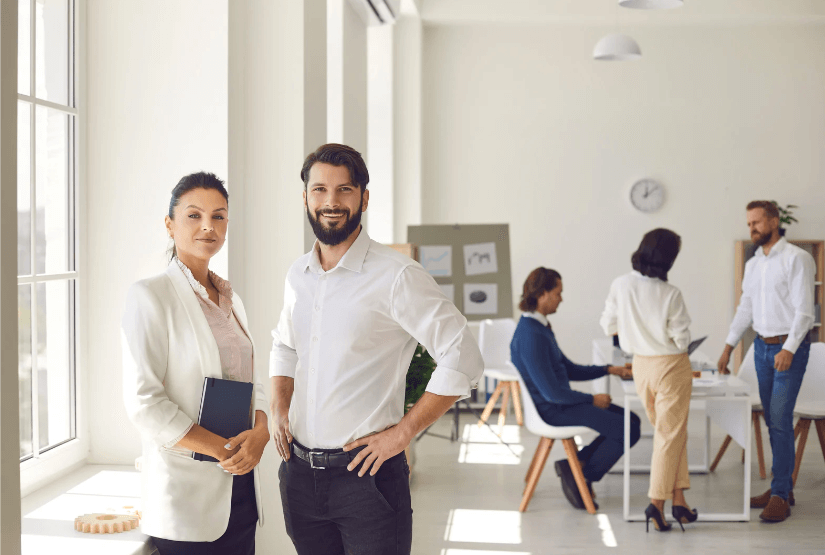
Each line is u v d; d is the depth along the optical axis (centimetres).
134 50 322
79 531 242
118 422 321
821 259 795
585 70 823
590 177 826
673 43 817
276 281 353
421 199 809
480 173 832
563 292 831
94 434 322
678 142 821
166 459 219
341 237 221
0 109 162
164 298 220
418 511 487
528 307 482
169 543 222
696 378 486
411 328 223
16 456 168
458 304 737
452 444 661
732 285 822
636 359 453
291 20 351
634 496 517
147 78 322
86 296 320
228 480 229
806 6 766
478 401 797
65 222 311
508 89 827
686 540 434
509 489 534
